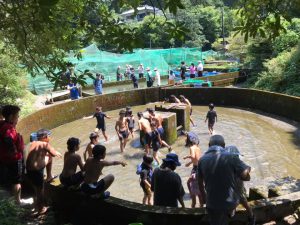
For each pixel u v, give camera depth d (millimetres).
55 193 6652
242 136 14141
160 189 5977
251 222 5020
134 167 11070
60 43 6762
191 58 40062
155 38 42125
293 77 20391
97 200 6055
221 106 20906
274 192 5934
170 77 24625
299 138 13602
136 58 34219
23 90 18859
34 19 4645
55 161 12055
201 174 4512
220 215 4324
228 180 4277
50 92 23406
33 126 15789
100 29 5086
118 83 29875
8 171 6414
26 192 7449
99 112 13906
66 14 6145
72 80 5004
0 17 5141
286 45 24312
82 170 6391
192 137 8242
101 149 6145
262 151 12211
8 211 5910
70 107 18938
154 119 11727
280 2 4988
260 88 22141
